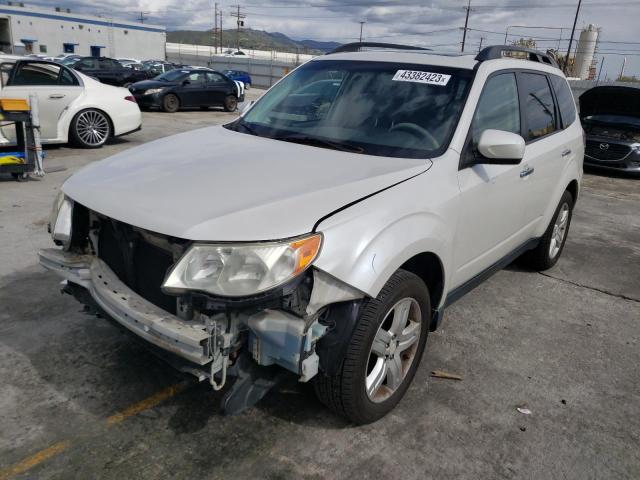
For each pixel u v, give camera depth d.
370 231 2.39
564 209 5.00
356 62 3.77
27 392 2.86
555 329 3.99
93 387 2.93
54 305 3.80
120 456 2.46
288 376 2.49
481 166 3.23
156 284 2.44
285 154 2.96
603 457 2.66
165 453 2.49
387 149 3.07
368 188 2.57
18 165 7.05
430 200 2.76
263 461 2.48
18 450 2.46
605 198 8.80
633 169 10.38
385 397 2.75
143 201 2.41
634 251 6.06
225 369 2.26
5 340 3.33
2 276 4.22
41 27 49.31
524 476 2.50
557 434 2.80
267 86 41.75
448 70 3.44
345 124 3.31
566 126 4.71
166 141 3.35
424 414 2.88
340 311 2.37
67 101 9.29
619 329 4.07
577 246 6.10
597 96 11.01
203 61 50.62
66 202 2.78
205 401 2.86
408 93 3.37
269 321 2.23
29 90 8.82
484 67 3.46
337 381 2.46
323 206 2.37
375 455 2.56
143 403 2.82
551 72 4.58
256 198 2.37
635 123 10.58
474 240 3.30
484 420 2.87
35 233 5.23
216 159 2.87
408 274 2.62
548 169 4.20
